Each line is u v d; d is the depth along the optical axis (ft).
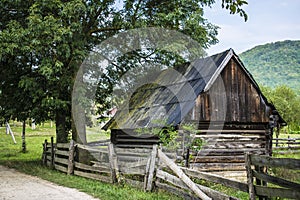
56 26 45.96
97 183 37.96
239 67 46.78
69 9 46.52
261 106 48.29
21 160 69.00
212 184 37.40
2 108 59.88
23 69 56.34
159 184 31.83
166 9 55.16
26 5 51.34
